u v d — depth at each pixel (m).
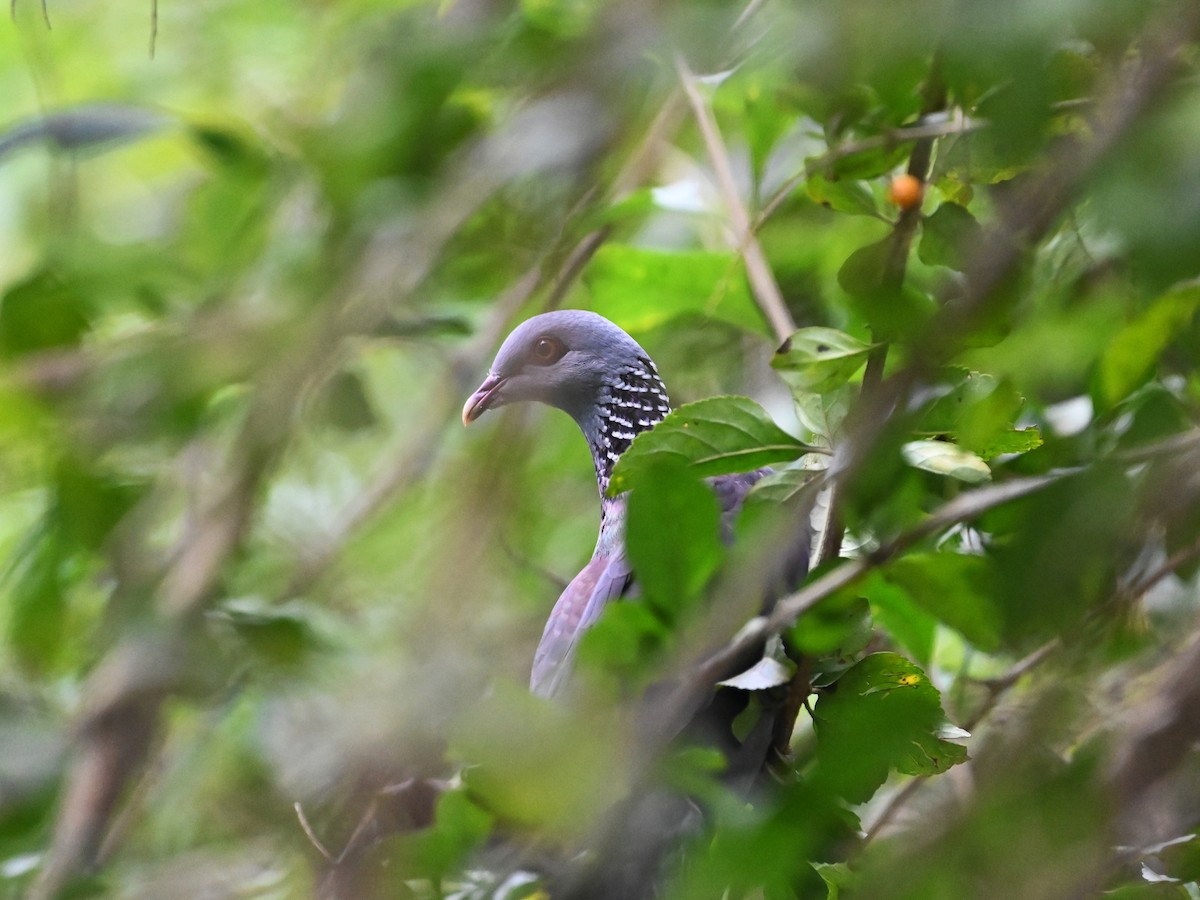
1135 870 5.61
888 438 4.62
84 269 7.05
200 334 6.59
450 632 5.82
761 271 8.31
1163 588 6.67
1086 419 6.37
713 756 4.54
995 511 5.52
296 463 9.67
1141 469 5.00
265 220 7.32
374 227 6.22
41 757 5.97
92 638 6.89
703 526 4.48
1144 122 3.80
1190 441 4.54
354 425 8.08
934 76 4.77
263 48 10.77
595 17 5.54
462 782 5.00
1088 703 5.71
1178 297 4.96
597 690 4.36
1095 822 4.76
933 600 5.24
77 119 6.84
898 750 5.06
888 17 3.85
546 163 5.95
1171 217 3.68
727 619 4.46
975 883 4.65
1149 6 3.79
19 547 7.38
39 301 6.89
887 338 4.91
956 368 5.20
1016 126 3.86
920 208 5.50
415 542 9.35
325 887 5.18
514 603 8.94
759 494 5.30
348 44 7.98
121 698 6.21
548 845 5.14
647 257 9.03
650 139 8.50
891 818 6.46
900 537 4.70
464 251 7.84
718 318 9.23
